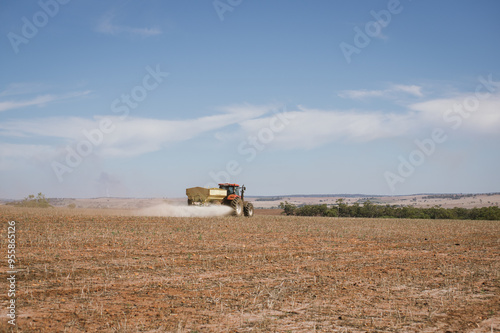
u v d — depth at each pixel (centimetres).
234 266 1106
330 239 1759
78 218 2406
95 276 951
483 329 630
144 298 781
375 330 624
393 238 1872
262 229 2091
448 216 6981
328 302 767
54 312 685
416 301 781
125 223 2155
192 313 696
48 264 1064
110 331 601
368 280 955
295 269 1081
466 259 1277
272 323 651
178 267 1076
